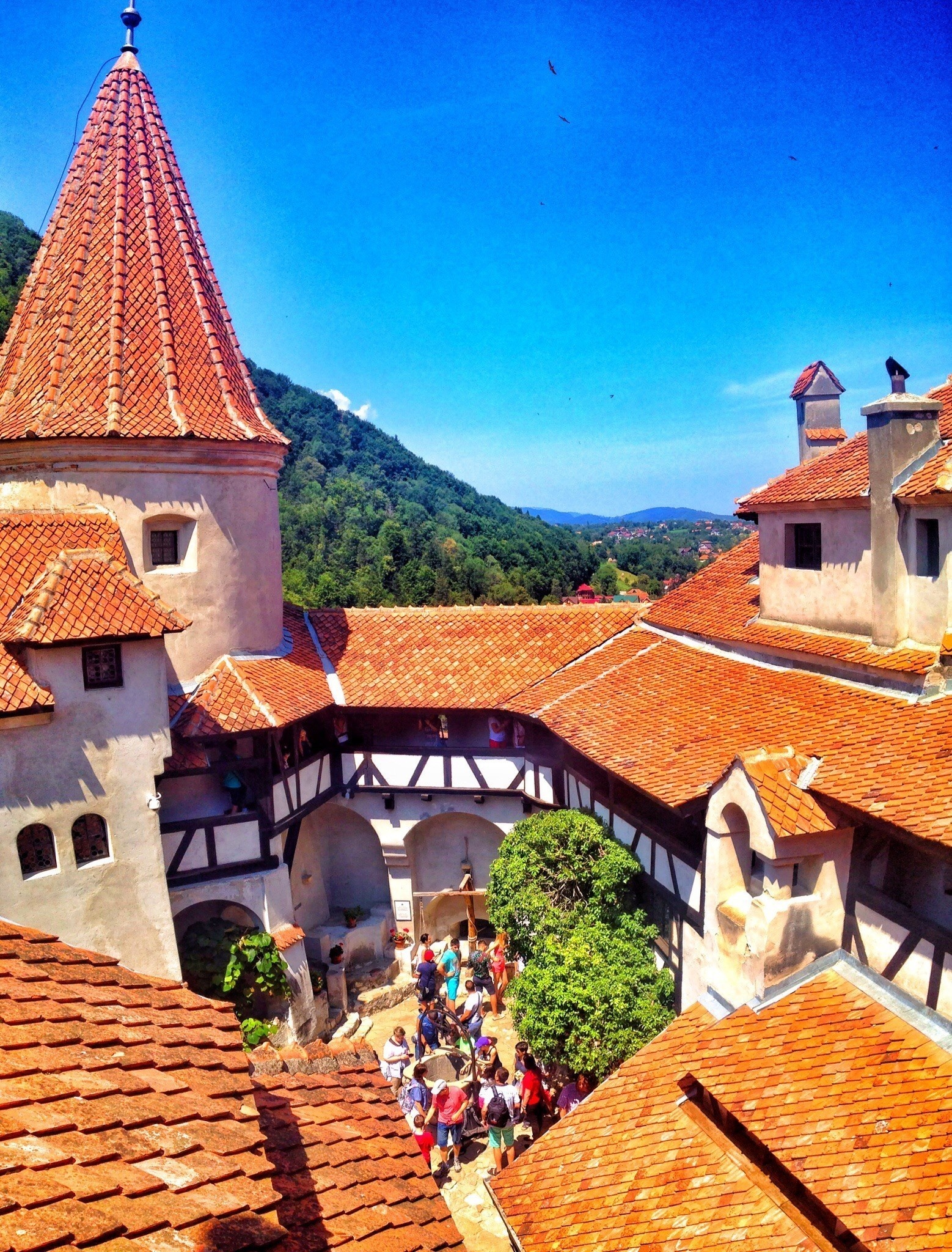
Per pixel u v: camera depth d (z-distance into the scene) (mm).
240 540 21047
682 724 16219
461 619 24766
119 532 18125
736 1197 9273
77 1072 5355
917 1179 8180
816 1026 10688
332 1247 6367
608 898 16109
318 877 24766
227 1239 4090
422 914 24516
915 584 13672
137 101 22094
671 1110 10852
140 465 19062
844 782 11500
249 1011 19125
